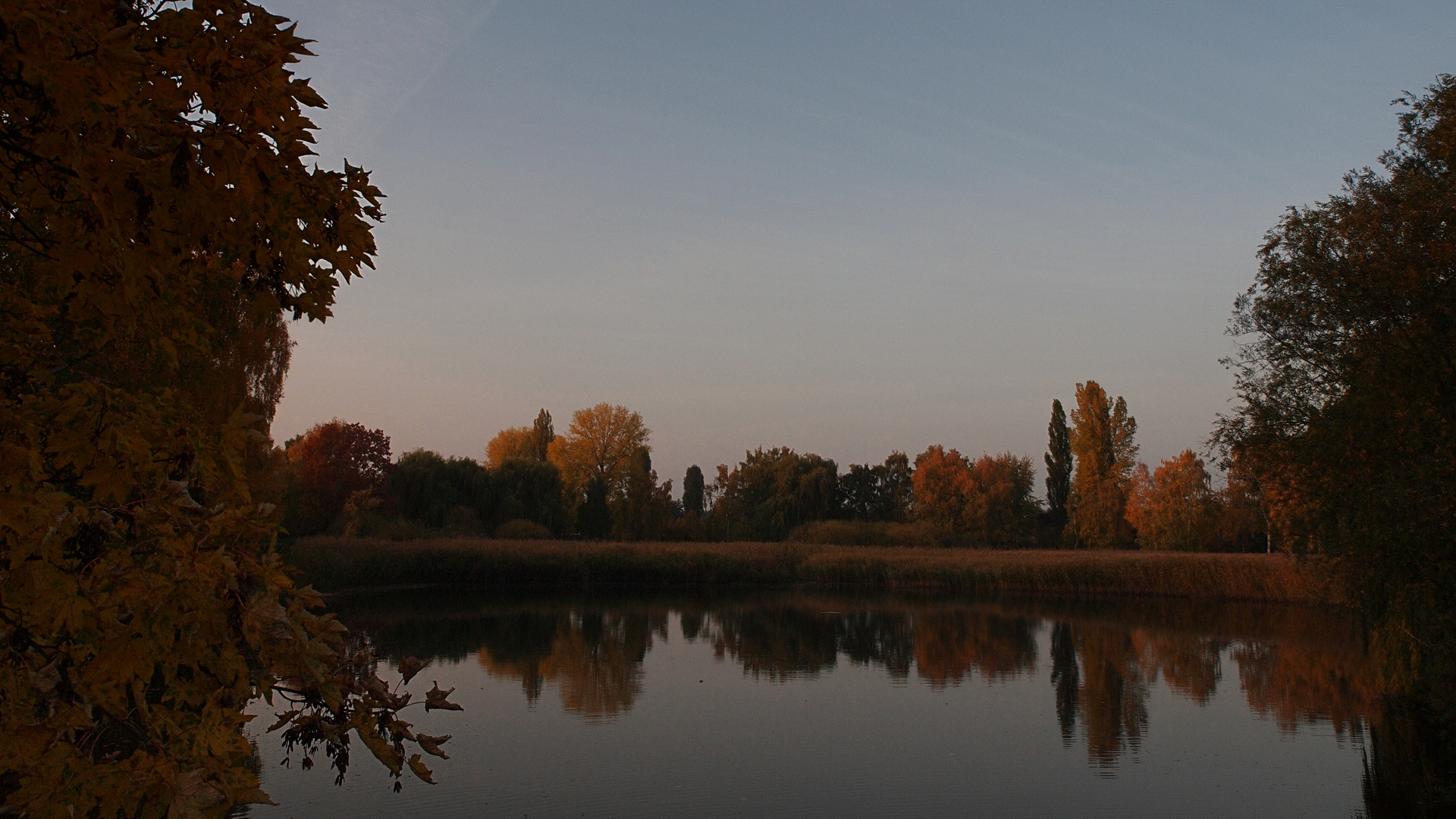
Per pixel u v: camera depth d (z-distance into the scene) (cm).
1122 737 1461
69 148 196
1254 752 1381
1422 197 1397
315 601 246
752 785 1188
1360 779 1253
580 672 1955
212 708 223
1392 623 1639
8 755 197
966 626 2864
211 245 237
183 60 214
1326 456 1475
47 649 219
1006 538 6488
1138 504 5919
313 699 253
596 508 6216
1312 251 1533
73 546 215
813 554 4575
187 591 214
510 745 1357
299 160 237
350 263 250
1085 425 6400
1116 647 2411
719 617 3033
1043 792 1184
